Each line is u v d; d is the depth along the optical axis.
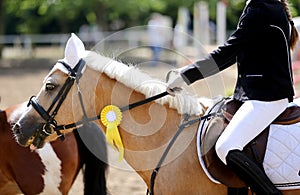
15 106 8.22
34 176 7.75
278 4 5.90
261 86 5.80
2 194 8.15
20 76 30.55
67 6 45.75
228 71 18.66
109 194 8.51
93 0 44.81
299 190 5.91
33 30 60.16
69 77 6.13
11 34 64.31
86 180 8.16
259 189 5.82
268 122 5.86
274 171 5.87
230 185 6.01
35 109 6.22
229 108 6.14
